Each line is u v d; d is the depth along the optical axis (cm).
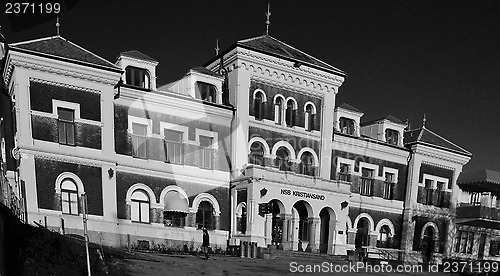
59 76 2258
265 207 2552
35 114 2205
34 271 1239
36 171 2189
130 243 2381
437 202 3719
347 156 3328
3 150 2583
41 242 1353
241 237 2644
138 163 2509
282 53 3014
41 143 2212
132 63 2589
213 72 2889
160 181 2578
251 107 2870
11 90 2402
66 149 2269
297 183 2780
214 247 2702
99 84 2362
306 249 2820
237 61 2817
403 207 3588
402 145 3634
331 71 3120
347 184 3022
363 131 3759
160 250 2372
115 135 2450
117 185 2441
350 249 3081
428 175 3669
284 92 3005
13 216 1284
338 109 3372
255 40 3088
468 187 4109
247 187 2644
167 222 2595
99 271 1423
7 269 1173
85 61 2294
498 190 4178
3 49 2845
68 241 1495
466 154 3803
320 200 2862
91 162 2323
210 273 1694
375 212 3450
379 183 3475
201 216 2739
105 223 2331
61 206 2244
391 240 3516
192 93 2769
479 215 3725
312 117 3117
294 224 2927
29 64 2175
